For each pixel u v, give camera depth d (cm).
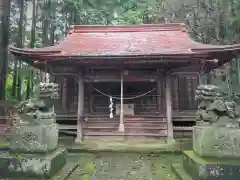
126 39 1224
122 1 2253
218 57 999
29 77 1845
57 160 542
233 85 1612
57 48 1080
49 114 544
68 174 534
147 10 2194
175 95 1302
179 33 1277
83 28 1353
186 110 1287
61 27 2009
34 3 1728
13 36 1828
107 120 1157
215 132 459
